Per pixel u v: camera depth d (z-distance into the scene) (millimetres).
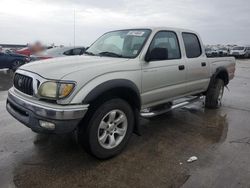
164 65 4242
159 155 3680
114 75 3404
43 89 3037
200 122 5258
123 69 3557
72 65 3344
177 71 4539
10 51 15492
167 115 5684
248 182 3027
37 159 3453
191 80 5047
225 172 3240
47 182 2939
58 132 2947
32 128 3076
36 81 3129
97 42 4828
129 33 4398
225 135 4547
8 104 3730
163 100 4496
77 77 3053
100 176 3098
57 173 3131
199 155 3707
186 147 3980
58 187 2859
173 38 4660
